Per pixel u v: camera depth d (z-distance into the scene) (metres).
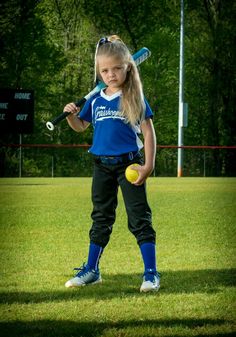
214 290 4.17
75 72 29.56
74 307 3.72
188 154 27.47
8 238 6.93
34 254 5.84
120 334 3.18
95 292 4.15
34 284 4.43
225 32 28.27
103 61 4.27
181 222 8.48
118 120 4.35
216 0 28.22
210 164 27.56
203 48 28.39
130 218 4.38
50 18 29.30
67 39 29.98
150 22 29.22
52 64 27.52
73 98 28.91
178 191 14.43
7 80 26.77
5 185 16.92
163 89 29.28
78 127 4.59
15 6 26.45
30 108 22.22
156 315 3.53
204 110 29.08
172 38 29.05
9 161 25.95
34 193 13.76
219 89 28.64
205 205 10.95
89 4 29.36
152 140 4.38
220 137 28.98
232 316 3.49
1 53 26.66
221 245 6.43
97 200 4.47
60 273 4.88
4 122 22.22
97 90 4.50
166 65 29.22
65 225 8.17
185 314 3.55
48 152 26.33
